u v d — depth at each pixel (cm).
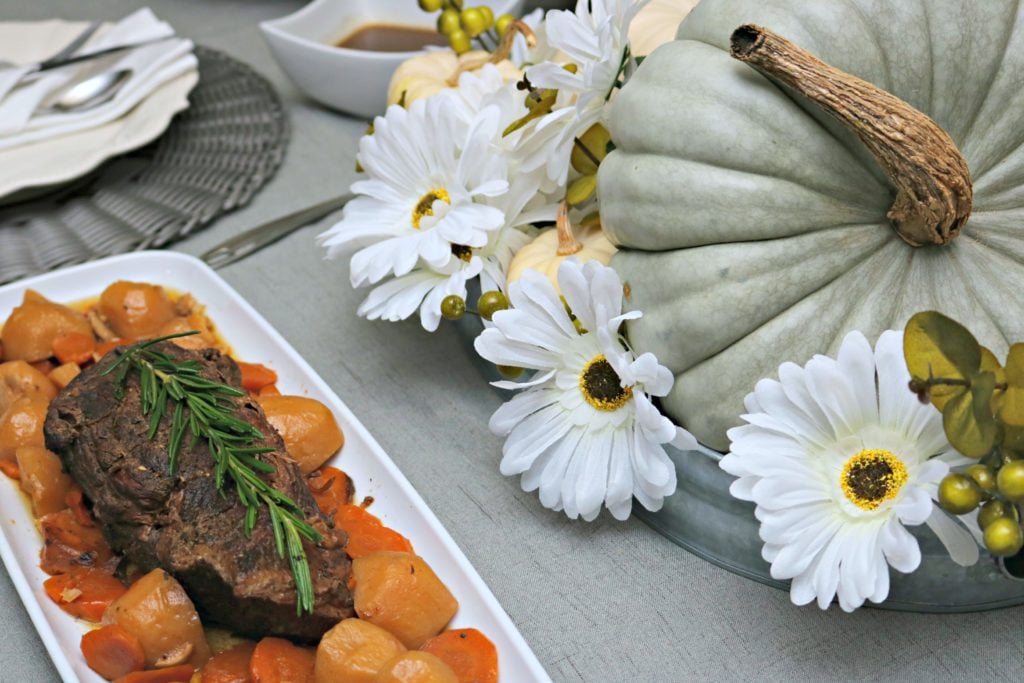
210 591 74
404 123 88
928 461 69
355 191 90
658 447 76
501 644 73
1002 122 73
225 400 80
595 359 79
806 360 73
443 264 83
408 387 94
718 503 77
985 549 72
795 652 76
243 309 95
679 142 74
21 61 119
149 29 120
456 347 98
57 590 77
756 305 73
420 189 90
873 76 73
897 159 68
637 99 76
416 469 88
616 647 77
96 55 118
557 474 79
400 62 115
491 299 82
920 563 71
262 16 151
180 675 73
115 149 108
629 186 76
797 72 68
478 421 91
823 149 72
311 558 73
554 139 83
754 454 71
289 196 114
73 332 93
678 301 75
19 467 83
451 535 83
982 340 72
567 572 81
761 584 79
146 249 105
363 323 100
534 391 80
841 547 70
